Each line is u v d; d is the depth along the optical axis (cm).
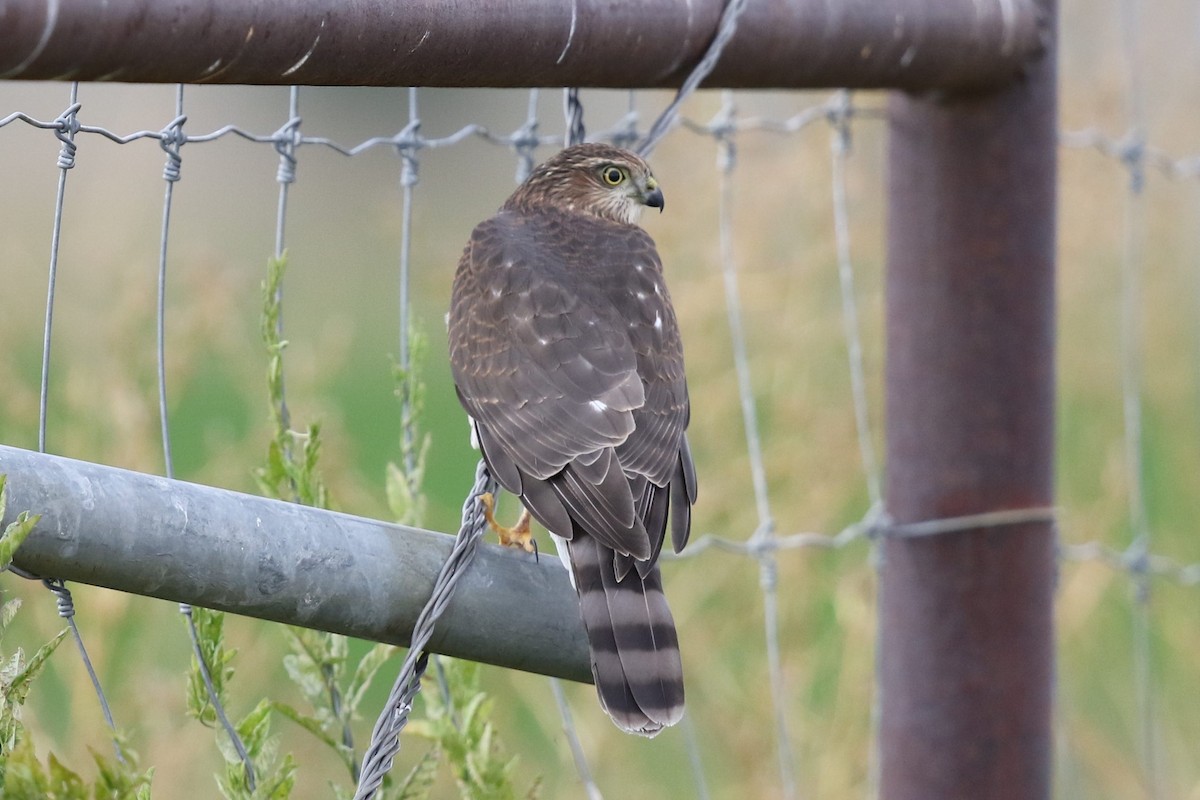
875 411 1076
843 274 802
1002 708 750
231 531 496
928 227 735
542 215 752
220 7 462
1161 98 1279
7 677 485
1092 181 1198
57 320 1041
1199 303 1245
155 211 1534
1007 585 745
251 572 502
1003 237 729
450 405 1498
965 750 753
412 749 944
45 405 550
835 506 1054
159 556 486
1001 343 734
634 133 790
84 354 927
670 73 621
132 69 456
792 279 1076
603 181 774
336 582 518
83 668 855
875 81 682
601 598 574
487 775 622
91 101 1802
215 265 971
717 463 1056
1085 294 1237
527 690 997
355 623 530
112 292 1004
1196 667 1144
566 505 610
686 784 1024
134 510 480
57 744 865
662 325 694
